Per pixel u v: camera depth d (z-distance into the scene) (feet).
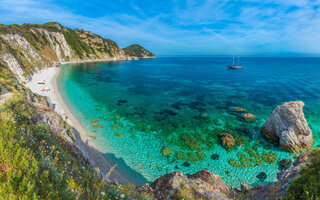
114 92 178.29
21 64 195.00
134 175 62.03
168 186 34.73
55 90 159.74
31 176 13.57
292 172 33.55
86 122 98.94
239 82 246.27
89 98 149.79
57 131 55.36
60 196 13.75
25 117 37.65
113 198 19.92
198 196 31.53
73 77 253.03
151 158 71.46
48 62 329.31
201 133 91.35
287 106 78.02
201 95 171.53
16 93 58.59
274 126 83.05
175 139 85.66
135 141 83.05
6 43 203.00
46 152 24.18
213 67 508.53
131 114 116.37
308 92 178.60
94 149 73.61
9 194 11.23
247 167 67.31
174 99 156.46
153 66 529.45
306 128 74.59
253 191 37.73
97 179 24.09
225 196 36.83
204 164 68.90
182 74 339.57
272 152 75.46
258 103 143.23
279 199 27.14
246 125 100.17
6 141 17.03
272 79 268.82
